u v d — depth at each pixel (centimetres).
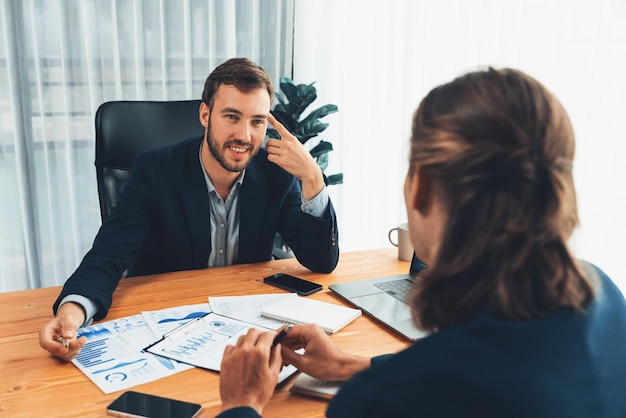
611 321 59
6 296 130
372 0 306
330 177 286
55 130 255
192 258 160
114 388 92
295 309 121
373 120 321
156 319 118
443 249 56
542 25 262
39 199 258
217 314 120
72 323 106
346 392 58
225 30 278
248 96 143
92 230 271
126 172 176
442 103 56
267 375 78
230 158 148
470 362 51
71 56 252
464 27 291
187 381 94
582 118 256
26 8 240
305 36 301
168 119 181
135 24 259
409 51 305
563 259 54
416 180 58
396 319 118
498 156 52
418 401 51
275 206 165
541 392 49
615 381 56
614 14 244
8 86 244
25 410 85
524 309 53
